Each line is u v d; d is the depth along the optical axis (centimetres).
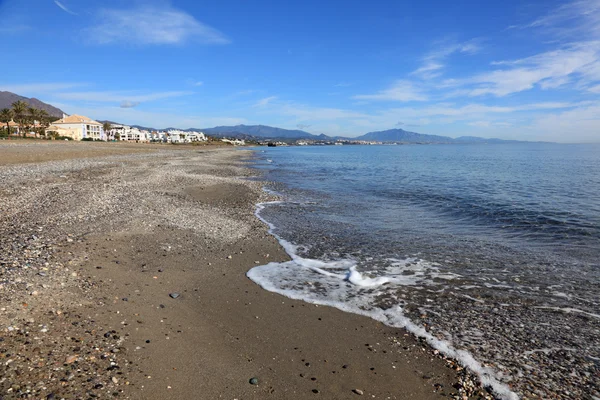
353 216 1714
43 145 6153
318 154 11338
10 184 2030
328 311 725
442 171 4506
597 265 1023
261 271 942
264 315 697
